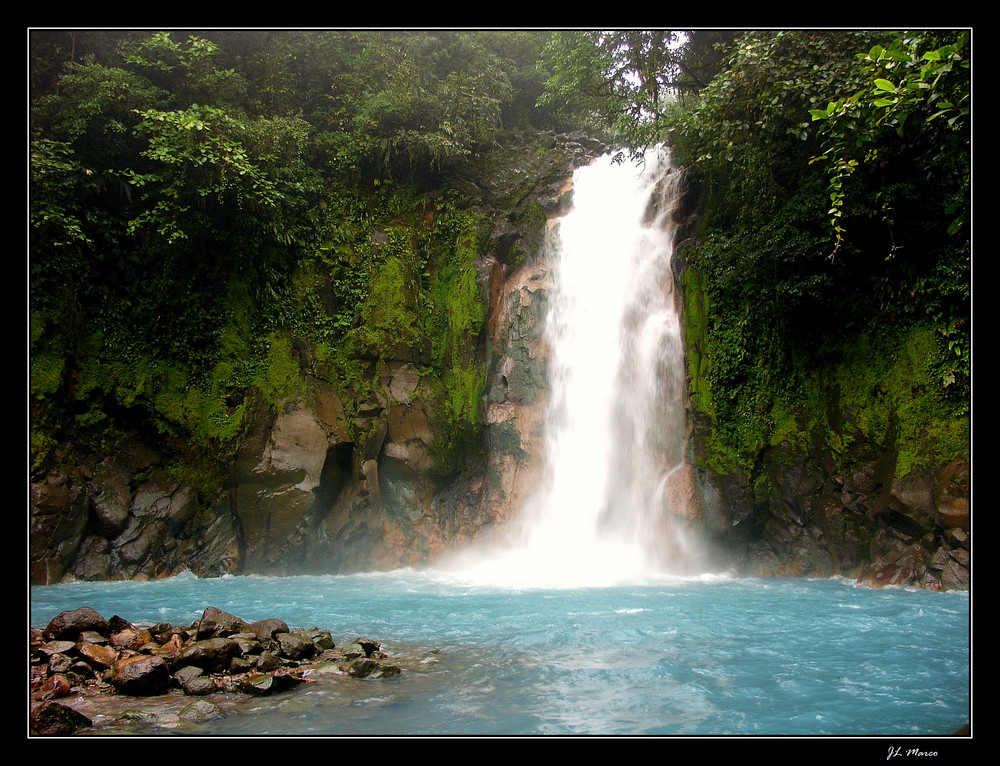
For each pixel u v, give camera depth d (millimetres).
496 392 18156
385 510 16797
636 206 19766
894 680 6859
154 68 17875
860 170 14445
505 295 19031
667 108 21516
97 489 14742
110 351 15492
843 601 11648
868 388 14766
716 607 11016
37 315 14516
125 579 14570
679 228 18047
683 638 8750
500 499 17391
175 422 15633
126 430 15523
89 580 14320
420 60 21188
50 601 11734
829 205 14641
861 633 9070
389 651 7992
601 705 6027
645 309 17828
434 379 17797
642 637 8812
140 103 16656
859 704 6109
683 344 16750
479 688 6492
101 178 15750
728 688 6566
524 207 20312
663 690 6488
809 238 15000
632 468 16906
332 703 5961
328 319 17297
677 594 12430
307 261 17562
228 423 15789
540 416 18016
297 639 7305
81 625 7250
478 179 20500
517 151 21328
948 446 13336
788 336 15953
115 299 15836
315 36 20156
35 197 14664
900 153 13758
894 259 14430
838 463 15000
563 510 17281
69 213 15406
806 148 16000
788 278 15461
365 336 17172
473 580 14484
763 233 15664
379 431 16734
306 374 16688
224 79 18250
